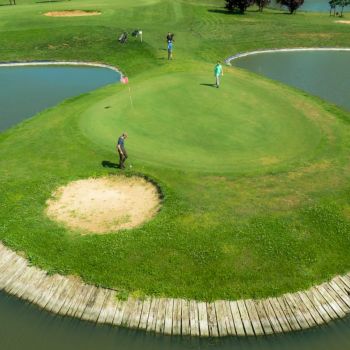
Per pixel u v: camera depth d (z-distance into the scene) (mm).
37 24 60781
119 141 21938
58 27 58875
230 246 17234
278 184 21109
